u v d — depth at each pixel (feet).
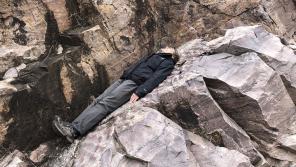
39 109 10.12
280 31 13.88
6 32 10.39
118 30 11.82
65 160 9.59
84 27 11.55
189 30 13.24
